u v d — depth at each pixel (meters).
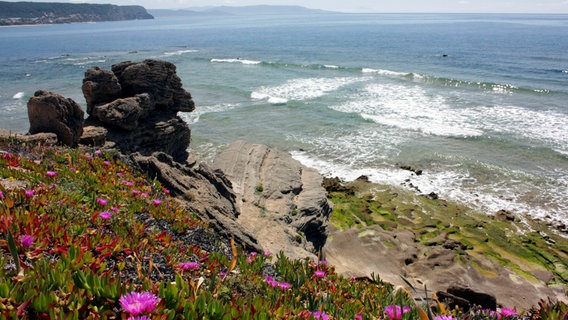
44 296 2.78
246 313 3.26
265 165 19.77
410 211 20.84
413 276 14.94
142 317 2.50
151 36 163.50
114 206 7.44
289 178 18.83
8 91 49.75
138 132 20.48
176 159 23.81
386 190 23.22
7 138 12.88
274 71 63.47
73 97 45.56
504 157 27.11
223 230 10.55
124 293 3.10
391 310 3.91
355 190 23.30
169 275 5.29
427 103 41.12
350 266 15.37
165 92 22.34
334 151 29.25
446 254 15.96
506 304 13.52
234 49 100.44
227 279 5.09
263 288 5.41
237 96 46.16
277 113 38.84
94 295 3.07
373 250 16.36
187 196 11.77
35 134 14.96
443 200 21.95
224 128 34.69
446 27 190.12
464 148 28.81
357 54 82.81
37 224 4.71
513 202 21.53
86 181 8.03
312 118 36.94
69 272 3.27
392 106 40.28
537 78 52.38
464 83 49.59
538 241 18.19
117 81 20.55
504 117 35.59
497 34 133.00
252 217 14.63
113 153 11.76
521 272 16.42
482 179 24.25
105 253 4.79
